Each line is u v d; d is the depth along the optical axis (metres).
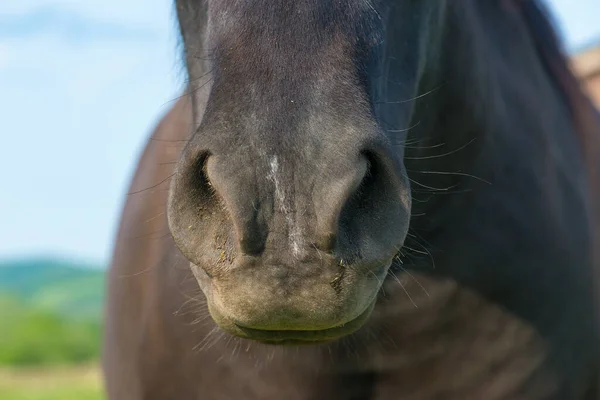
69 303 46.28
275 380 4.27
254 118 2.60
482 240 4.21
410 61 3.75
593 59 12.98
